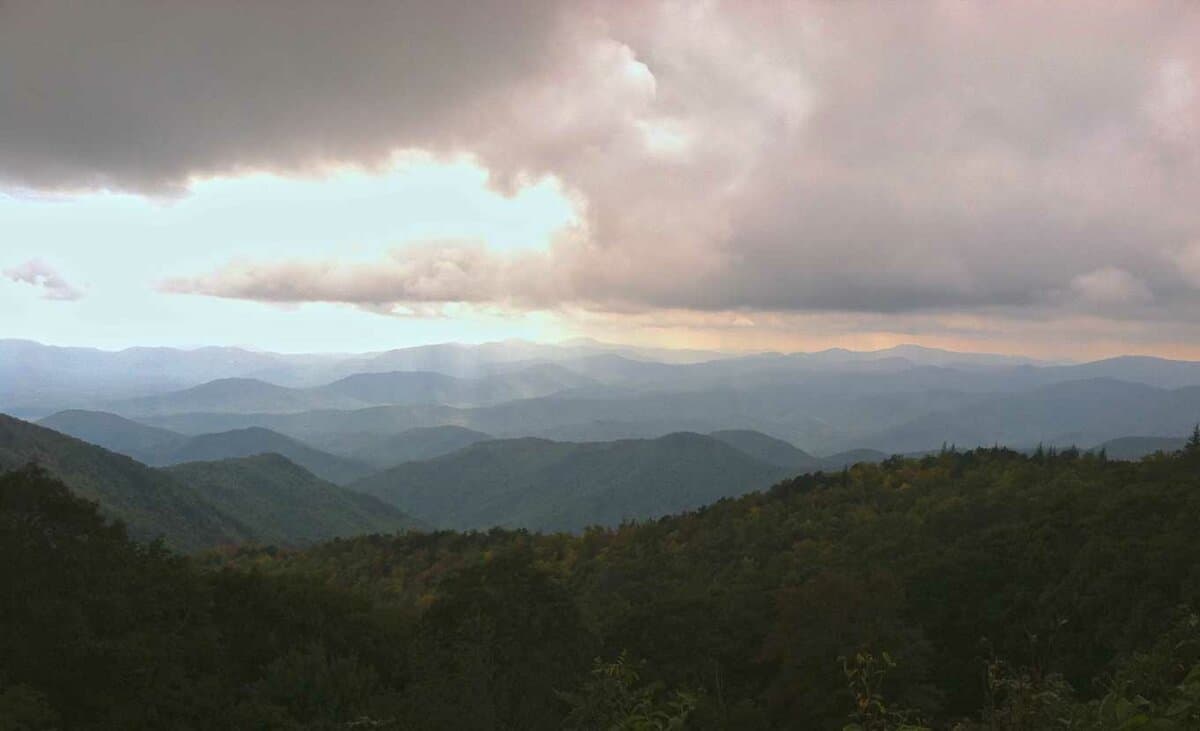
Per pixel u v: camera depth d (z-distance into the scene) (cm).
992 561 3938
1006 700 720
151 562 2147
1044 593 3425
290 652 1862
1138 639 2738
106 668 1642
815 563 5700
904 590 3634
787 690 2469
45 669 1598
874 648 2347
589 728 866
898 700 2219
